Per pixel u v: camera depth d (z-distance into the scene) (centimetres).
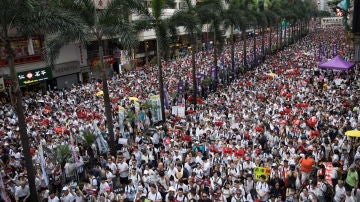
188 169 1288
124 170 1390
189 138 1631
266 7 5706
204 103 2497
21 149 1600
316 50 5475
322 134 1585
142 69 4266
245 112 1981
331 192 1105
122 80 3522
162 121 2242
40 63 3481
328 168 1199
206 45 6088
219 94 2677
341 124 1659
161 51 2292
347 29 4741
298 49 6034
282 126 1689
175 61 4778
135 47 1894
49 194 1241
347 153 1332
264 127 1694
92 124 1920
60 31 1595
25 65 3316
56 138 1706
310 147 1390
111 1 1834
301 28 8569
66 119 2144
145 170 1267
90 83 3569
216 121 1820
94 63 4203
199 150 1437
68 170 1475
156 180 1240
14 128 1972
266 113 2017
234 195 1066
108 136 1864
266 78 3238
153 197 1113
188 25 2531
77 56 4006
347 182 1150
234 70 3853
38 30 1472
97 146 1739
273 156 1364
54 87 3584
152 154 1491
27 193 1317
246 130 1689
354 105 2058
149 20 2258
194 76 2678
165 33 2294
